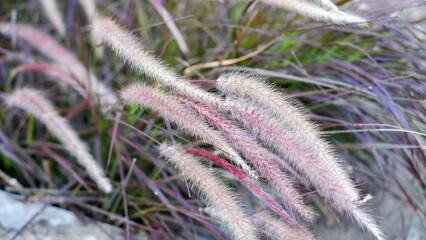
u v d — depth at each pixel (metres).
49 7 0.75
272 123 0.56
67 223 0.68
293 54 0.74
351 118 0.76
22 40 0.82
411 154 0.72
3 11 0.87
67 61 0.71
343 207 0.56
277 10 0.83
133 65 0.58
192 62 0.79
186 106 0.58
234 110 0.56
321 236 0.73
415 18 0.78
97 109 0.75
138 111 0.72
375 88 0.69
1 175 0.70
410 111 0.72
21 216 0.67
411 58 0.74
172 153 0.60
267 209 0.63
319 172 0.56
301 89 0.77
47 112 0.63
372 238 0.72
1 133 0.71
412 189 0.77
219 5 0.83
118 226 0.71
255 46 0.78
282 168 0.65
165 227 0.71
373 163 0.78
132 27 0.81
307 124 0.56
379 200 0.77
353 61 0.78
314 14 0.64
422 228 0.76
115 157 0.74
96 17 0.73
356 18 0.61
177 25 0.80
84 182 0.71
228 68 0.69
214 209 0.66
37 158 0.76
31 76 0.81
